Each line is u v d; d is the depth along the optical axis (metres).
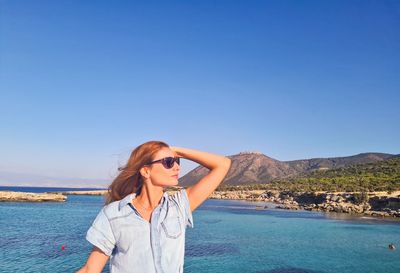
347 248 41.56
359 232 56.34
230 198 194.62
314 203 129.88
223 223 67.88
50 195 137.00
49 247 37.38
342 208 102.25
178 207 3.12
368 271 30.48
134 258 2.85
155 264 2.82
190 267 30.16
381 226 65.31
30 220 65.94
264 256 35.50
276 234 52.62
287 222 70.81
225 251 37.69
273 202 156.38
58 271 27.16
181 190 3.32
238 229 58.19
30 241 41.34
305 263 32.94
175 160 3.11
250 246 41.22
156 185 3.03
